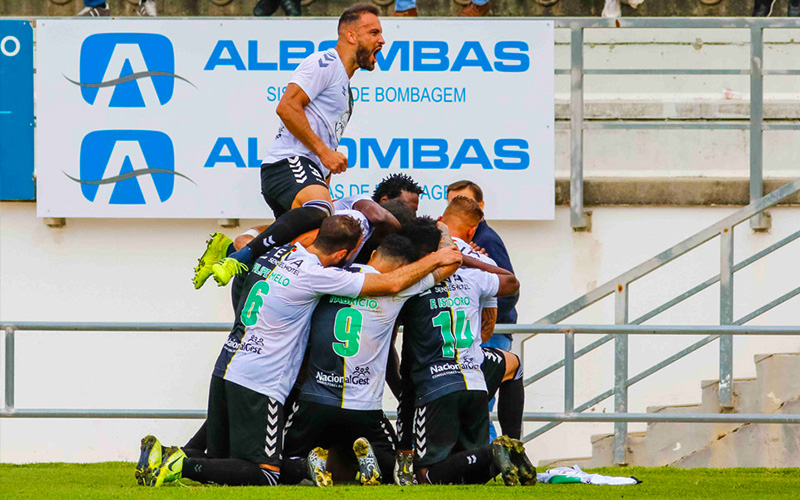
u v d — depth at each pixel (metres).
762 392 28.00
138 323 23.72
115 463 27.05
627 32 33.88
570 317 30.22
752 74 29.91
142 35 29.47
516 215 29.31
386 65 29.30
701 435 28.48
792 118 31.72
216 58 29.41
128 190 29.55
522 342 26.53
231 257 18.67
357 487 17.36
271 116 29.42
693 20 29.72
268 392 17.67
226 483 17.53
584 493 17.03
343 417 18.12
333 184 29.33
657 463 28.62
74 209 29.56
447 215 21.14
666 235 30.30
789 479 21.11
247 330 17.88
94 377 30.62
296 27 29.36
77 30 29.52
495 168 29.30
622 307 27.12
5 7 38.22
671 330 23.56
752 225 29.88
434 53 29.30
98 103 29.52
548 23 29.34
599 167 31.64
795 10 34.34
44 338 30.66
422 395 18.23
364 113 29.28
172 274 30.55
